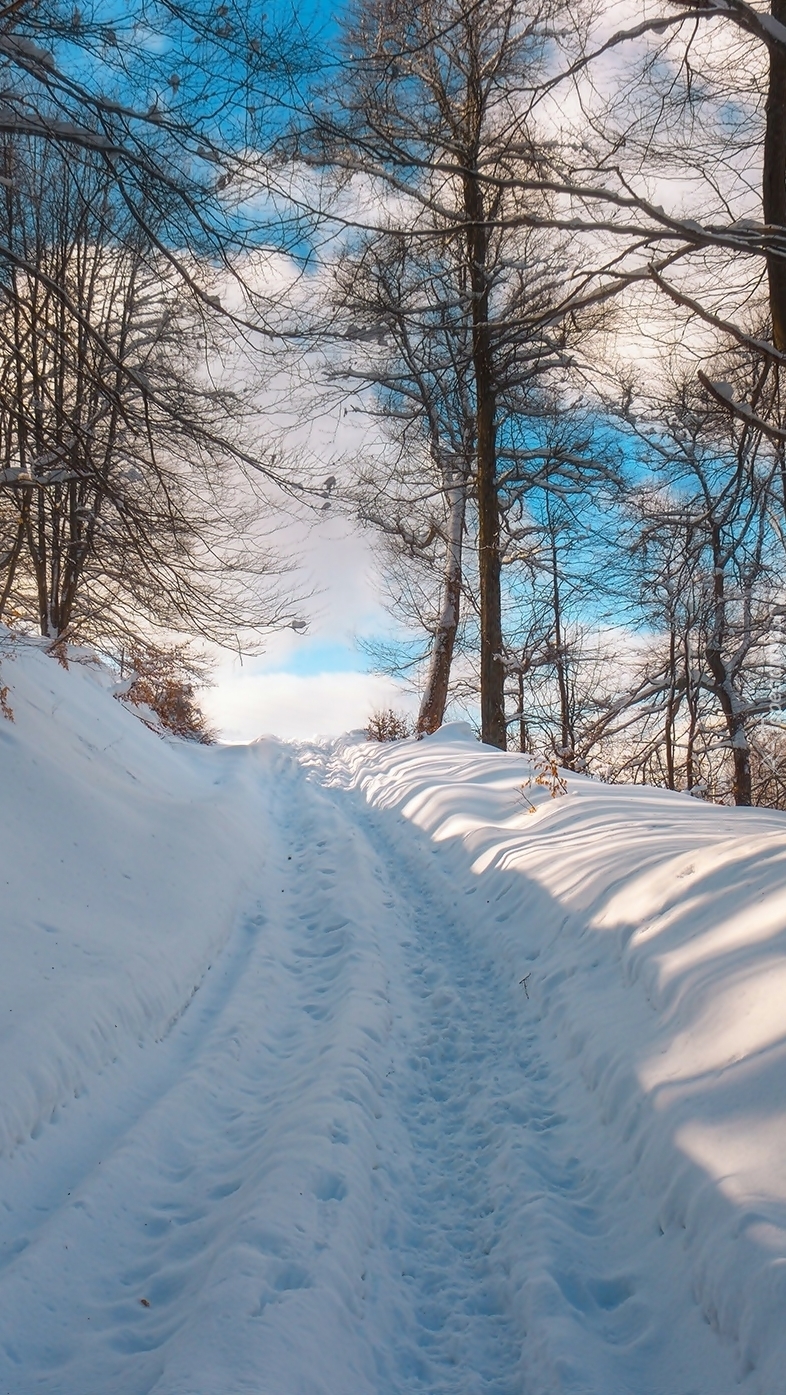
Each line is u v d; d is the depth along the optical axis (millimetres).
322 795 16047
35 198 7988
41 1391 3170
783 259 5980
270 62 5051
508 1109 5195
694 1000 4809
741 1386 2961
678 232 5812
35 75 4762
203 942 7320
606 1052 5062
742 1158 3688
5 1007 5012
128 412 5648
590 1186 4371
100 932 6406
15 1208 4035
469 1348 3584
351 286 8250
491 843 9562
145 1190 4410
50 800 7660
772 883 5270
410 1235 4320
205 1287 3510
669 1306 3471
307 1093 5168
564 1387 3178
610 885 6785
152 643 15977
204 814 10539
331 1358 3289
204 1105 5250
